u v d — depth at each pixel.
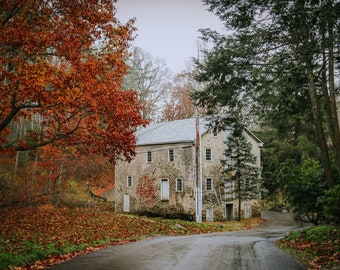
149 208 37.12
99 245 14.20
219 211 34.94
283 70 13.29
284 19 11.55
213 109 15.59
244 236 20.39
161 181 36.41
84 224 20.53
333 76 14.03
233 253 12.02
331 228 13.88
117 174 41.28
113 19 15.08
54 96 12.86
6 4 13.09
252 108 14.84
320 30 11.59
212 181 34.94
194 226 26.28
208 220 34.06
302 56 12.71
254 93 13.76
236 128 15.71
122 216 27.03
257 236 20.42
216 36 13.93
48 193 28.52
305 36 12.16
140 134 40.78
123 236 17.67
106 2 15.02
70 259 10.91
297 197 17.34
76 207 29.94
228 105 15.04
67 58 13.76
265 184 45.22
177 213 34.56
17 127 36.66
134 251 12.63
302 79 16.23
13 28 12.38
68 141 17.12
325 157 15.52
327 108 15.16
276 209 44.56
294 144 41.03
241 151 35.53
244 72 13.94
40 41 12.75
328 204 14.21
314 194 16.83
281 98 14.72
